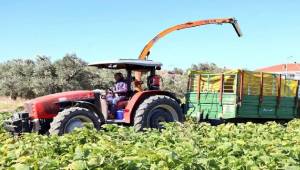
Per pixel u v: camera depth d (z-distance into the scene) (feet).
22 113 31.71
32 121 31.71
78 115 30.68
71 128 30.40
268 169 17.49
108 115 34.55
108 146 19.30
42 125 32.07
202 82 42.50
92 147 18.75
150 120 34.04
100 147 18.08
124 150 19.17
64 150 20.48
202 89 42.39
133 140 24.03
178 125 30.55
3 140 26.68
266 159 18.60
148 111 33.78
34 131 31.55
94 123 31.37
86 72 88.17
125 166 15.55
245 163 18.15
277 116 43.52
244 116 39.93
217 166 17.39
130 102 34.01
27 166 15.38
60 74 85.30
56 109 32.14
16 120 31.45
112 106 34.78
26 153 19.47
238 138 26.25
